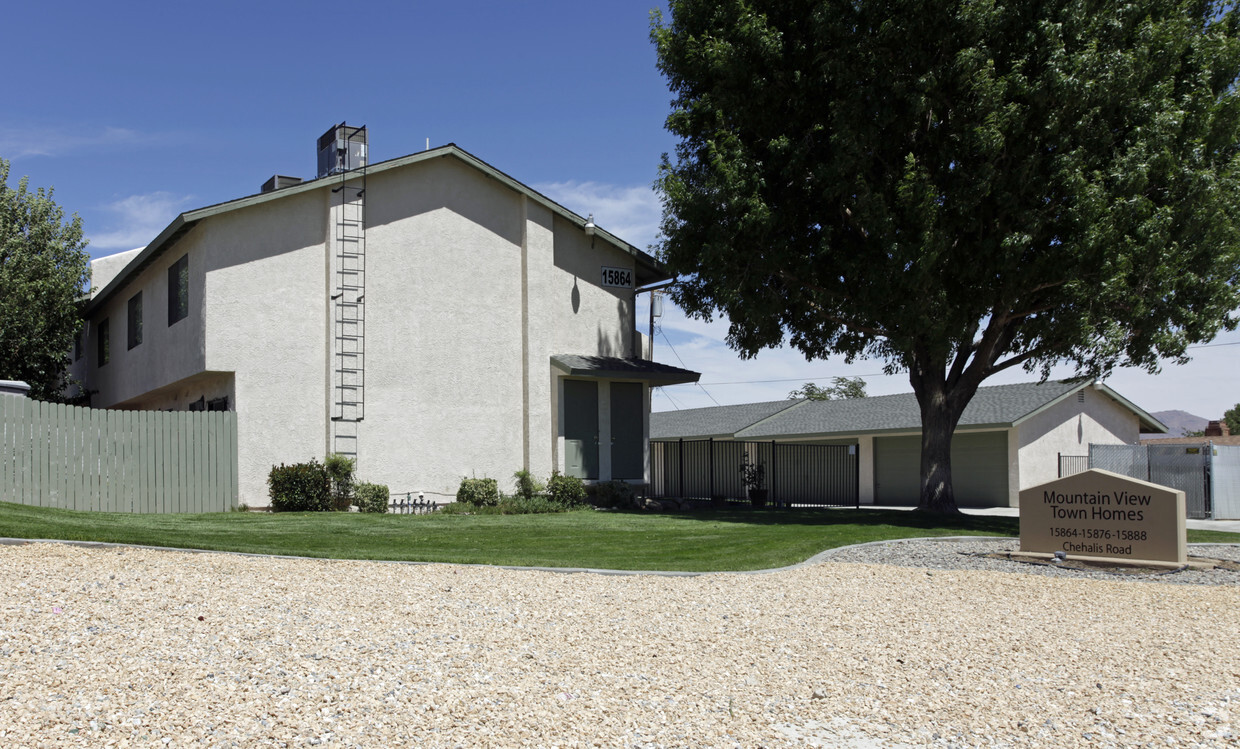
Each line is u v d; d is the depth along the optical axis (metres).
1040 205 18.33
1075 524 14.04
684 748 5.13
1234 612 9.99
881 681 6.63
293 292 19.47
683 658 7.08
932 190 17.81
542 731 5.23
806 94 19.55
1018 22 18.09
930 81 17.88
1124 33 18.22
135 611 7.43
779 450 35.62
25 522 11.97
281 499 18.44
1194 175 17.72
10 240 25.67
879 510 24.14
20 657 5.93
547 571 11.13
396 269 20.58
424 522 17.16
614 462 23.19
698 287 22.38
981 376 21.86
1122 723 5.79
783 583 11.00
